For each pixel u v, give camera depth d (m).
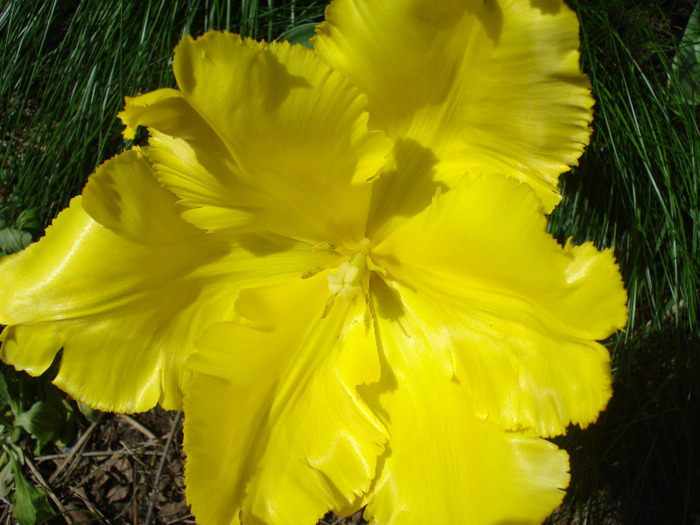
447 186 0.16
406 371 0.18
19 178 0.26
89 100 0.25
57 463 0.26
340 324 0.18
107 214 0.16
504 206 0.14
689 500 0.24
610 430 0.24
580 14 0.23
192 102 0.13
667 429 0.24
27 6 0.26
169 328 0.17
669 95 0.23
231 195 0.15
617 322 0.13
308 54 0.13
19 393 0.26
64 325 0.16
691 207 0.23
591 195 0.24
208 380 0.16
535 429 0.15
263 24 0.25
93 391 0.16
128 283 0.16
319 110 0.14
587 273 0.13
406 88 0.15
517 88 0.14
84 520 0.26
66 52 0.27
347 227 0.17
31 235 0.24
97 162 0.24
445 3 0.13
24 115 0.27
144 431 0.27
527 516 0.16
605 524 0.25
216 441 0.15
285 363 0.17
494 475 0.16
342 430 0.17
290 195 0.16
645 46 0.24
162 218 0.16
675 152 0.23
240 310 0.17
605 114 0.23
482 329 0.16
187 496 0.15
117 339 0.17
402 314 0.18
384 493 0.17
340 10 0.14
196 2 0.24
